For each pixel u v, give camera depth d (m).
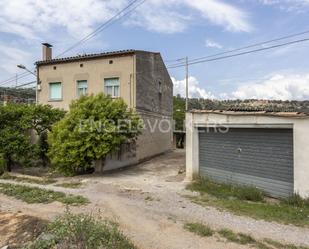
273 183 10.85
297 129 9.84
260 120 11.03
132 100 19.50
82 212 8.65
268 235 6.96
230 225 7.57
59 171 16.50
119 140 15.60
